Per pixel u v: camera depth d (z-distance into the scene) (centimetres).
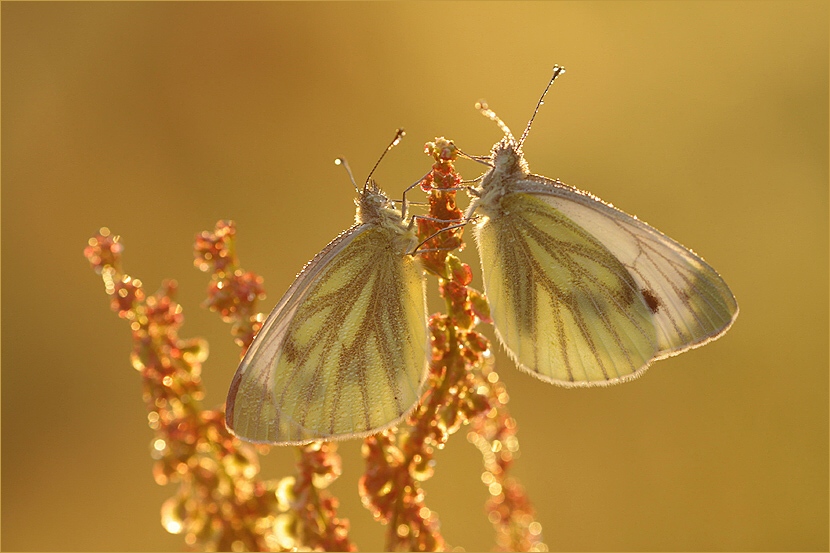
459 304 31
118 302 31
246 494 31
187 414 31
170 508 31
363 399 31
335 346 31
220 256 31
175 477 31
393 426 31
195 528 31
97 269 31
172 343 31
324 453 31
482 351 31
